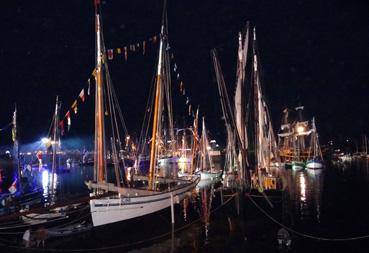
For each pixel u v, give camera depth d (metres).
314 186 47.81
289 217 27.05
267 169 35.59
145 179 33.91
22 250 19.58
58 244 20.59
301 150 101.50
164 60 30.61
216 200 34.84
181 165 67.75
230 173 38.31
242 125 30.39
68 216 24.67
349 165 102.12
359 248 19.77
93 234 21.53
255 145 33.41
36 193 36.41
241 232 22.98
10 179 48.03
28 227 22.64
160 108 29.27
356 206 31.83
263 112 34.94
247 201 28.95
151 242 21.09
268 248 19.75
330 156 146.38
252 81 34.19
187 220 26.39
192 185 37.22
